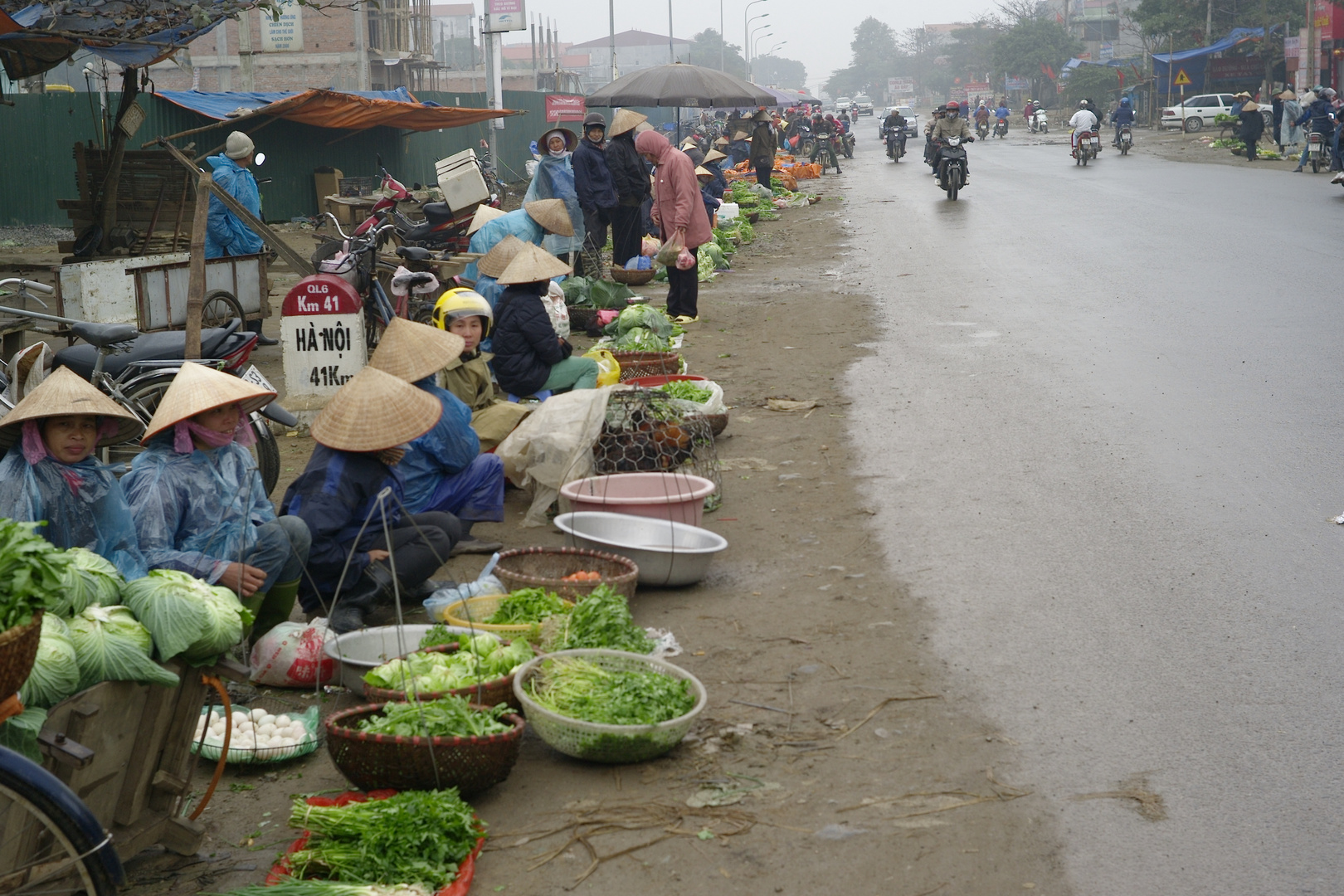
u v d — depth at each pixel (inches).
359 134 1050.7
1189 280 510.0
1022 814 140.2
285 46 1414.9
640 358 350.9
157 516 160.7
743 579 219.0
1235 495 247.6
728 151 1264.8
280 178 963.3
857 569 220.4
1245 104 1256.2
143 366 259.1
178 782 135.0
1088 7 3762.3
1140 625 190.1
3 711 107.4
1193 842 133.4
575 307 472.7
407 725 144.9
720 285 588.7
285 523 182.1
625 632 179.8
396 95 996.6
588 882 131.2
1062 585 207.3
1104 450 283.4
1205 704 164.2
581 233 538.0
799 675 178.9
